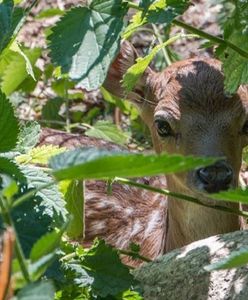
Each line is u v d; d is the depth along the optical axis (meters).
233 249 8.73
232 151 11.80
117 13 8.88
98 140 15.39
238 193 6.68
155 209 14.37
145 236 14.19
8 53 11.62
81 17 8.84
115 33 8.74
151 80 13.02
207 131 11.91
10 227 5.88
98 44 8.72
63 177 5.69
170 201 12.81
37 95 17.14
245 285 8.19
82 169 5.62
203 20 18.25
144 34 17.80
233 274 8.37
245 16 10.00
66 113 16.05
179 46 17.59
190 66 12.59
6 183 6.62
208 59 12.83
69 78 8.60
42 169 8.54
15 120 8.09
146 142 16.14
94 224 14.75
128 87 10.77
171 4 9.21
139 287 8.94
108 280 8.34
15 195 7.72
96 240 8.66
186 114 12.09
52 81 16.97
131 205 14.71
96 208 14.81
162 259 9.20
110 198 14.84
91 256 8.41
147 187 9.80
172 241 13.01
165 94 12.52
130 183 9.70
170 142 12.27
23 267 5.83
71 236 9.99
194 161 5.53
